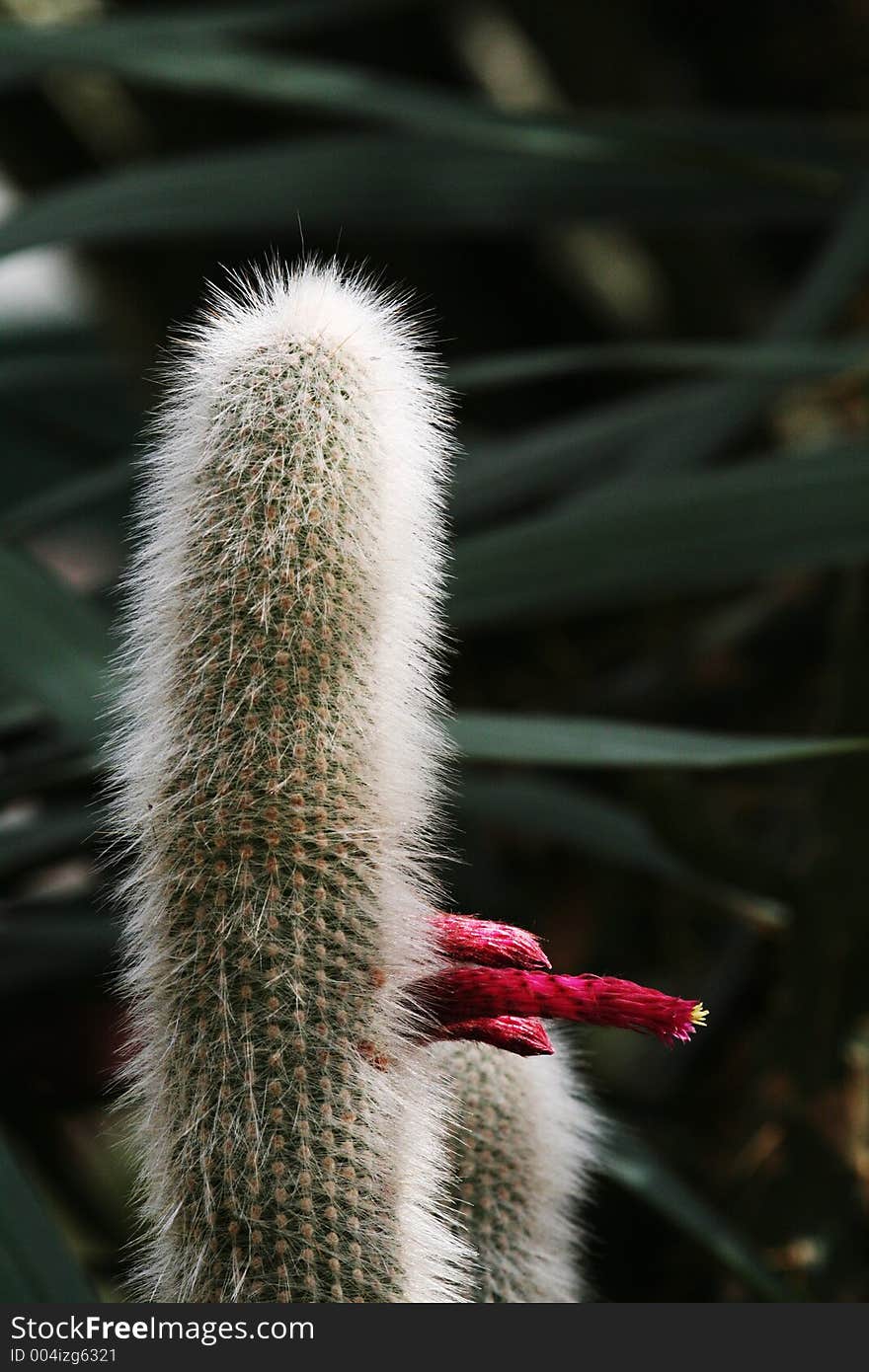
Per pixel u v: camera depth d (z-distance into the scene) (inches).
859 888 41.4
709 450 57.2
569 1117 29.8
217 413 26.0
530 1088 28.9
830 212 61.7
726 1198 43.1
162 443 26.8
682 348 45.5
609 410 57.7
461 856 50.9
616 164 58.0
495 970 26.3
